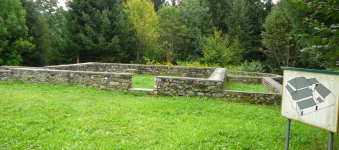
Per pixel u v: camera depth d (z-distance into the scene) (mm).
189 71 14797
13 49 20844
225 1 37031
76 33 23531
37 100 6562
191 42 31484
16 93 7328
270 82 10500
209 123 5223
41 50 25141
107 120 5121
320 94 2730
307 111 2891
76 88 8375
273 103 7582
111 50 23734
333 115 2590
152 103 6746
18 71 9219
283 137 4410
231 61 28000
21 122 4797
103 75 8445
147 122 5082
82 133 4363
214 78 8266
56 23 31578
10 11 21062
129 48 28125
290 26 22047
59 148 3768
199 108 6477
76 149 3736
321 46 3748
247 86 11734
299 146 4023
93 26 23391
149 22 27000
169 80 7891
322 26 3572
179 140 4113
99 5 24500
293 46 23766
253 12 35688
